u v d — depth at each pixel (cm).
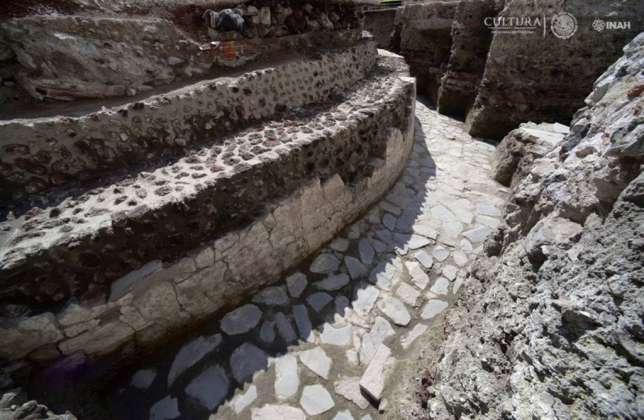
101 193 208
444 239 354
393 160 411
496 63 552
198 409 195
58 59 225
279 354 228
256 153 256
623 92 141
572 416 82
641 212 85
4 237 169
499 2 593
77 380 183
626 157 95
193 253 212
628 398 73
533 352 101
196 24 318
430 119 707
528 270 134
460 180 465
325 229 314
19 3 218
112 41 249
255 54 353
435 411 149
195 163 243
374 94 416
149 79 272
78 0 248
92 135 217
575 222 120
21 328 157
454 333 180
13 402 145
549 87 515
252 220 241
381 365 222
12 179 193
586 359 84
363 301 275
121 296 186
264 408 198
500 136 590
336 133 298
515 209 180
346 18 492
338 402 204
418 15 838
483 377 126
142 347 207
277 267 274
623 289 81
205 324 237
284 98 343
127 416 189
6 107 211
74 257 170
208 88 274
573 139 163
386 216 378
